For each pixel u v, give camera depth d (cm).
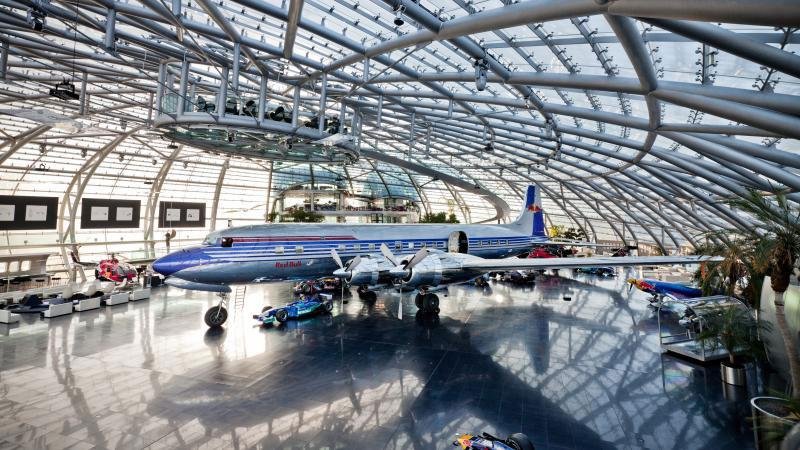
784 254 868
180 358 1362
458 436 806
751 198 926
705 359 1302
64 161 3547
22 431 881
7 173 3406
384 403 1027
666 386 1132
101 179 3956
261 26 1518
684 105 1147
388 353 1422
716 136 1493
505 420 939
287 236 1981
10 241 3447
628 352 1434
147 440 850
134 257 4012
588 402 1036
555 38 1260
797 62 734
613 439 858
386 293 2625
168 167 4138
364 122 2956
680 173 2367
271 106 2120
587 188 3984
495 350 1459
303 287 2666
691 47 1130
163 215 4588
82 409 989
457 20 1075
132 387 1122
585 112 1622
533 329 1755
